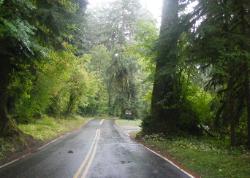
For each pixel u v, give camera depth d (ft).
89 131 119.14
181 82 88.28
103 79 262.88
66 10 58.08
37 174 37.88
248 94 60.03
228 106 69.31
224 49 49.73
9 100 70.28
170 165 47.42
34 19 53.21
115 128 143.13
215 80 69.10
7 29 40.65
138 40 100.07
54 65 91.81
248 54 47.42
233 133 69.05
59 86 124.06
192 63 56.85
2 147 54.13
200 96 91.35
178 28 60.34
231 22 54.29
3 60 57.82
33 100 95.91
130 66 199.21
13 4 43.50
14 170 40.04
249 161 45.91
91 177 36.68
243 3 51.19
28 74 67.10
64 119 160.04
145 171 41.47
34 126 96.43
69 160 48.83
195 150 59.57
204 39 52.44
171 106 87.66
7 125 61.62
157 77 78.02
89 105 261.65
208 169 42.96
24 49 50.78
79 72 170.91
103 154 56.24
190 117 88.38
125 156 54.90
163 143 74.28
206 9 54.95
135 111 253.24
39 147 66.03
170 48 62.49
